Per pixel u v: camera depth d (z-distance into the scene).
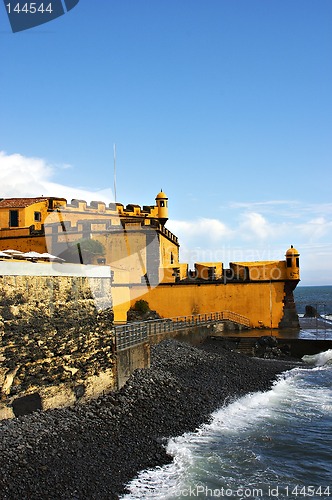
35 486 12.73
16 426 15.01
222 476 16.14
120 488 14.19
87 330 19.69
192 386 25.47
